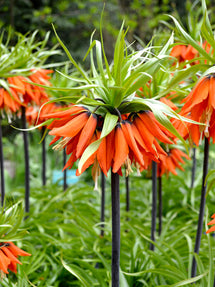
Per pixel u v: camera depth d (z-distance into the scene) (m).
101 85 1.72
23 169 6.62
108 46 5.88
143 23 7.63
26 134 3.60
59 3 8.12
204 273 2.06
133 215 4.17
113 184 1.87
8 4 8.08
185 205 4.14
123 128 1.62
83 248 3.24
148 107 1.63
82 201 4.40
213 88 1.71
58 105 3.71
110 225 3.51
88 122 1.62
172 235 3.33
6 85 2.86
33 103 3.48
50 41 7.02
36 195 4.39
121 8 8.11
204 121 1.83
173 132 1.54
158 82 2.32
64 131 1.59
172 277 2.23
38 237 3.26
